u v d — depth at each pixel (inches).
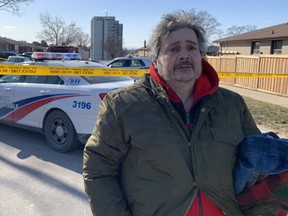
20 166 180.9
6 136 240.4
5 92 231.0
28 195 145.7
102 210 67.6
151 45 73.0
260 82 626.5
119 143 68.8
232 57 753.6
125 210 68.0
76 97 191.8
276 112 370.9
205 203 67.1
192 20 72.1
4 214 129.2
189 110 71.9
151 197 66.4
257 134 73.6
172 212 65.8
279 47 1182.9
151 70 73.2
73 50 1013.2
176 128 67.3
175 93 71.3
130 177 69.0
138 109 67.7
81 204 138.7
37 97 210.5
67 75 204.1
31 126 218.7
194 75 70.1
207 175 66.8
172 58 69.7
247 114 78.9
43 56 285.4
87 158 70.7
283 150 65.3
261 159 65.6
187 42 70.2
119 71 240.4
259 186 67.8
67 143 198.4
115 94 70.4
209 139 68.1
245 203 69.4
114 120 68.1
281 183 65.6
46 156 197.5
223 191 68.5
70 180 162.9
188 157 66.5
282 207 66.9
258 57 628.7
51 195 146.3
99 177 69.4
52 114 203.6
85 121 188.9
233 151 70.7
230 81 768.3
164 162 65.6
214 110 71.3
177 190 65.8
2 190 150.1
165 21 71.1
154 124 66.7
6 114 233.0
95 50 2699.3
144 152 66.4
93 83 199.5
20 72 205.3
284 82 542.3
